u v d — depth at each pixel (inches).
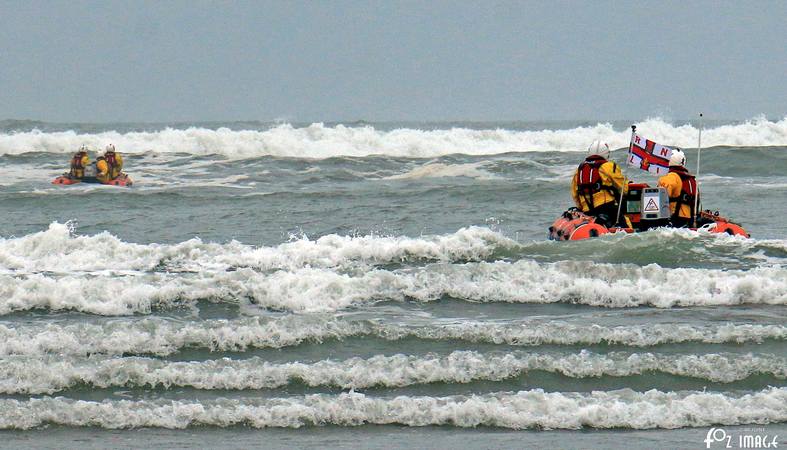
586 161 2049.7
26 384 1262.3
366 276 1600.6
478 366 1299.2
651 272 1603.1
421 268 1646.2
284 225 2596.0
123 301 1537.9
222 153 5334.6
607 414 1178.0
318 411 1181.7
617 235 1834.4
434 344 1391.5
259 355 1363.2
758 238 2246.6
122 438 1123.3
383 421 1176.8
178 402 1198.3
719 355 1325.0
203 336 1391.5
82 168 3954.2
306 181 4119.1
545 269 1620.3
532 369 1301.7
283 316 1460.4
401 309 1550.2
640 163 2058.3
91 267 1723.7
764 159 4365.2
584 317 1505.9
